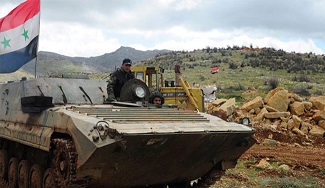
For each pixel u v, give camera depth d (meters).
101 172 8.02
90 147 7.57
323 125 21.58
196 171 9.75
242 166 14.87
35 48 12.48
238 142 9.51
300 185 11.83
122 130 7.78
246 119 9.85
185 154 8.85
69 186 7.89
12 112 10.95
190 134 8.40
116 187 8.89
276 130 21.16
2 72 12.74
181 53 84.19
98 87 11.11
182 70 64.31
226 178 12.67
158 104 10.50
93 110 8.84
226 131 8.96
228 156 9.83
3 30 12.67
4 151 12.00
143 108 9.46
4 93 11.76
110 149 7.67
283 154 17.06
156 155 8.45
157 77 21.56
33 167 10.05
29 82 10.79
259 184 12.02
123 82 10.78
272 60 65.94
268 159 15.88
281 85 45.84
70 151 7.91
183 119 9.21
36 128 9.41
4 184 11.88
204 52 81.25
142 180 9.05
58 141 8.27
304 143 19.91
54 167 8.65
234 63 66.81
